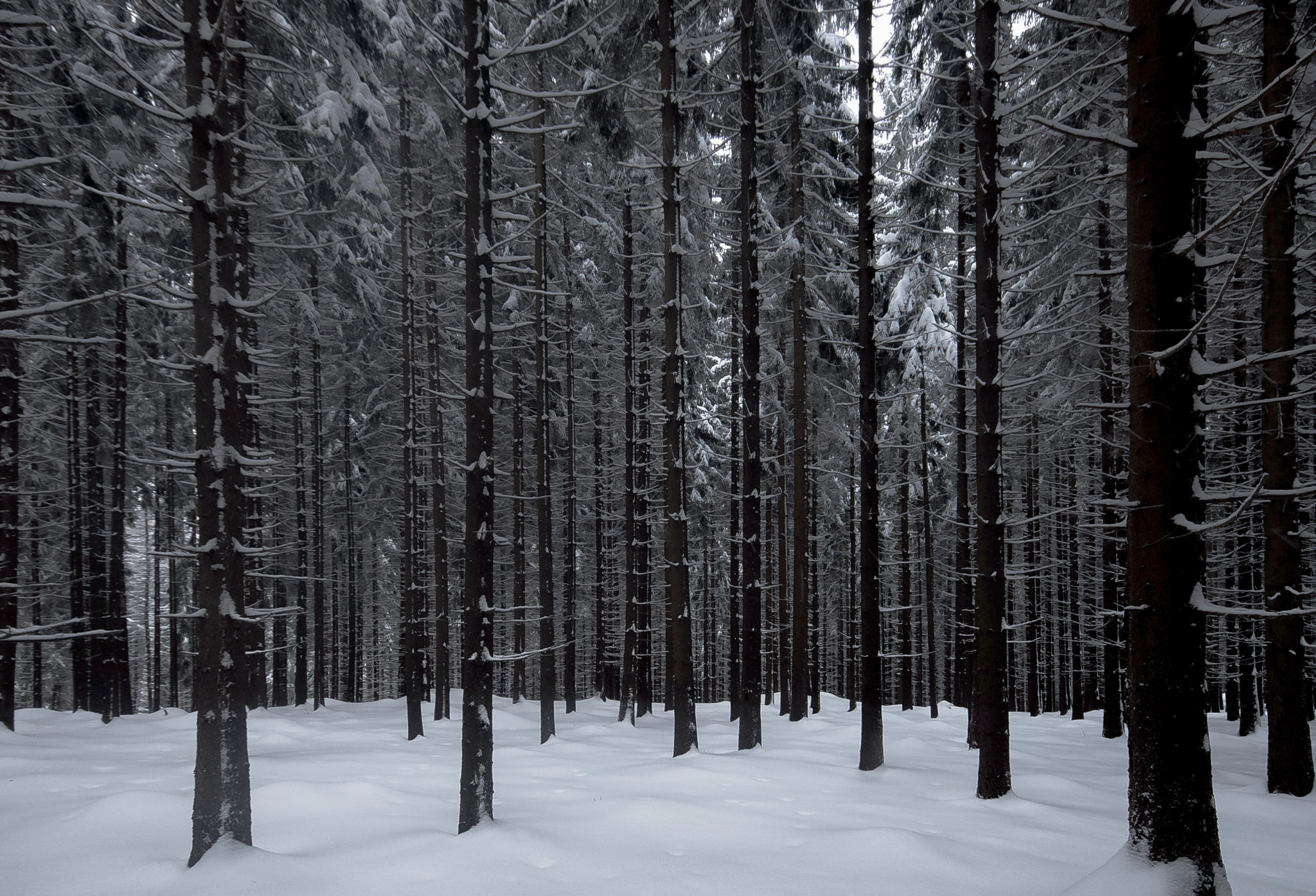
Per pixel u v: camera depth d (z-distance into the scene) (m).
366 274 20.25
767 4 14.02
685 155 17.69
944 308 21.81
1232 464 13.88
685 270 19.14
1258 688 20.62
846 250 18.64
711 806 8.14
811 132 16.98
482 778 7.19
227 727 6.69
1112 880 4.99
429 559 25.22
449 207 19.45
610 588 26.55
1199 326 4.51
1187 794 4.94
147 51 15.74
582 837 7.08
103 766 11.16
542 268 17.08
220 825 6.52
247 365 14.07
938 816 7.98
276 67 14.37
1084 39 12.65
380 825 7.61
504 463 25.27
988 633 9.06
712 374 27.00
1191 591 5.12
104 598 18.39
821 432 20.88
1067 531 21.08
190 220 7.12
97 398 19.56
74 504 19.25
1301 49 8.91
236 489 7.21
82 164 15.13
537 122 16.05
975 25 10.15
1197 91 9.19
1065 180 13.82
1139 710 5.18
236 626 6.94
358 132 17.83
